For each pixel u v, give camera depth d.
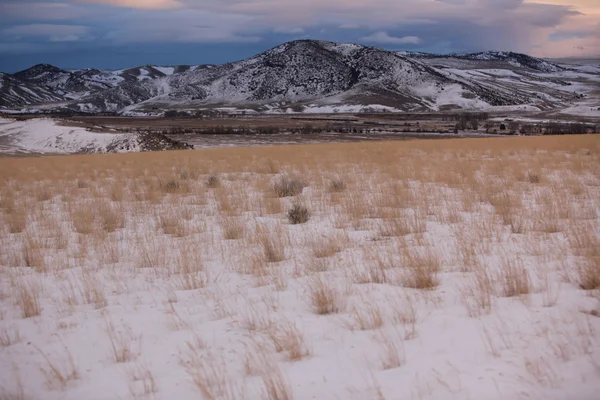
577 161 19.78
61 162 34.44
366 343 4.71
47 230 11.75
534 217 10.10
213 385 4.16
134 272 7.99
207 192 16.70
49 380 4.54
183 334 5.36
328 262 7.80
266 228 10.58
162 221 11.64
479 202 12.67
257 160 28.08
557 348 4.22
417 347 4.52
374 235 9.60
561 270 6.49
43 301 6.91
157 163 29.19
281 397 3.79
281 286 6.71
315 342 4.85
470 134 141.25
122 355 4.87
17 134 117.62
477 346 4.42
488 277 6.39
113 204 15.10
